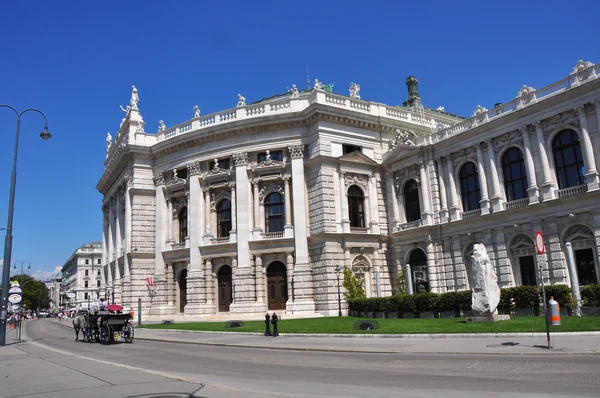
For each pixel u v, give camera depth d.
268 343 25.94
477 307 27.91
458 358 17.19
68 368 17.58
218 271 51.72
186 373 16.06
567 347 17.55
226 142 52.03
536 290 30.89
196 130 52.81
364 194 49.81
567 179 36.19
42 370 17.31
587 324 22.33
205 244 51.72
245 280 48.47
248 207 50.12
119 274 62.97
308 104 50.62
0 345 31.70
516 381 12.20
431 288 44.25
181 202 56.00
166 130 58.25
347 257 46.78
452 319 31.16
